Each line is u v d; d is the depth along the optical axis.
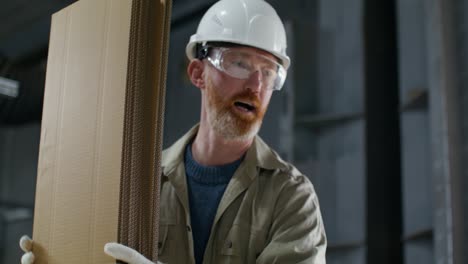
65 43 1.17
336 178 4.38
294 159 4.49
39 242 1.14
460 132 3.03
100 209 1.00
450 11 3.14
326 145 4.52
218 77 1.46
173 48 5.62
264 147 1.54
